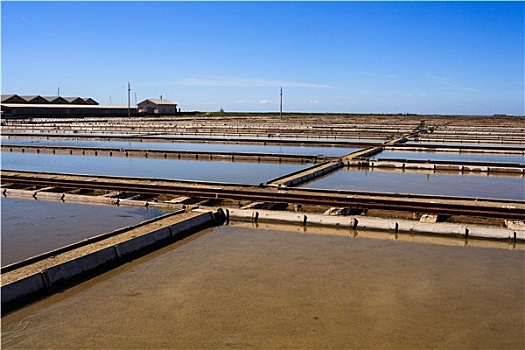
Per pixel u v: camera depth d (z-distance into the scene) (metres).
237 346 4.26
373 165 16.34
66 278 5.73
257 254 6.85
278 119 64.44
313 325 4.65
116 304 5.15
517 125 46.88
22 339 4.40
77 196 10.47
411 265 6.37
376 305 5.11
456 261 6.54
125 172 15.15
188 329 4.58
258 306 5.08
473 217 8.72
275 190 11.12
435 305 5.11
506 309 5.03
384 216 9.07
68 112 67.56
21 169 15.91
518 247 7.21
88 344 4.31
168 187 10.99
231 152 20.39
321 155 18.73
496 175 14.84
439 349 4.22
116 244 6.54
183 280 5.84
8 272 5.47
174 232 7.65
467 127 42.22
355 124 47.75
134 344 4.30
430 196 9.89
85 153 21.05
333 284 5.69
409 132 33.91
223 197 10.12
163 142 27.06
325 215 8.44
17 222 8.63
